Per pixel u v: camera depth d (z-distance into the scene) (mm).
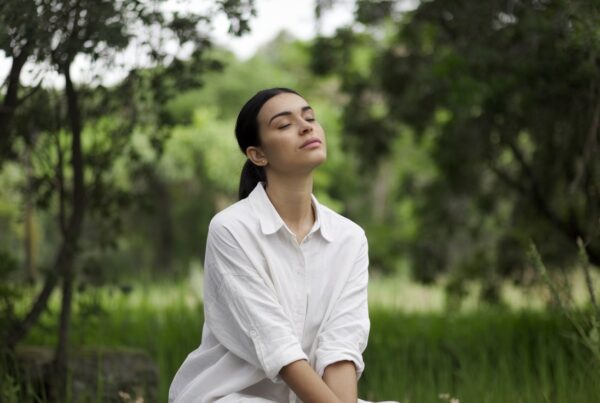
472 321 7980
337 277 2764
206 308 2758
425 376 5410
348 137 9945
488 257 9055
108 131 5250
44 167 5125
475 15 6199
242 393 2688
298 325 2691
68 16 4094
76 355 4863
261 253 2703
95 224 5484
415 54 8625
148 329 6734
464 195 9414
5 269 5141
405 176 10828
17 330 4855
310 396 2506
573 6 4758
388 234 17938
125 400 4109
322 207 2852
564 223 7812
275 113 2719
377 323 7695
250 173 2928
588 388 4395
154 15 4188
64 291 4844
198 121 19797
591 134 5523
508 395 4746
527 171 7781
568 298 3268
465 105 6027
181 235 21719
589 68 5207
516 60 5996
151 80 4906
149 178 5621
